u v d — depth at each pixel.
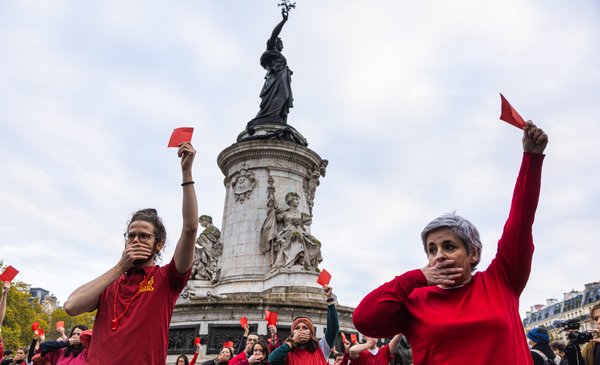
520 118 2.95
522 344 2.77
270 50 27.36
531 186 2.97
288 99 26.20
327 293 6.60
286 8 28.06
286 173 21.55
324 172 23.77
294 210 20.05
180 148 3.94
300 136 23.83
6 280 7.30
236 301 15.69
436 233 3.16
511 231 3.05
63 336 8.51
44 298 114.12
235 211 21.09
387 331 3.19
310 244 18.69
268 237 19.52
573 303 64.50
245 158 21.92
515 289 3.06
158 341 3.55
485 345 2.70
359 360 5.84
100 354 3.40
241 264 19.47
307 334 6.15
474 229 3.12
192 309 15.98
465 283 3.10
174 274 3.79
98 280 3.56
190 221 3.81
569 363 6.25
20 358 10.82
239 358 8.04
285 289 16.80
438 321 2.86
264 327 15.18
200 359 14.90
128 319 3.52
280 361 5.92
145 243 3.86
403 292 2.97
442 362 2.78
